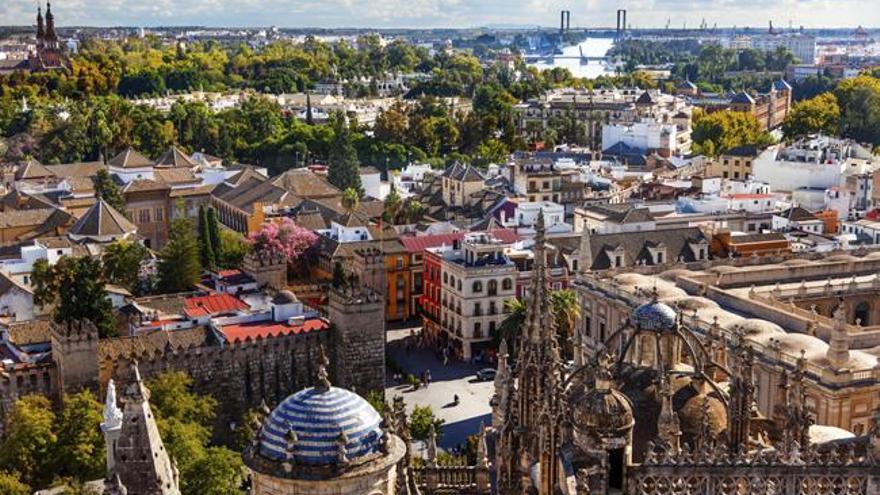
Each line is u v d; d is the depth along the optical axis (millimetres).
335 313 136625
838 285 139750
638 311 57281
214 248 183250
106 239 187750
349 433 34906
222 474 94188
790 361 102375
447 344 165875
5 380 118188
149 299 148250
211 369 128375
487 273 160500
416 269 182500
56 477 99062
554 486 43938
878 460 40312
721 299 132500
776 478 40281
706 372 59531
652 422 52281
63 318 134500
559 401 44062
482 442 63562
